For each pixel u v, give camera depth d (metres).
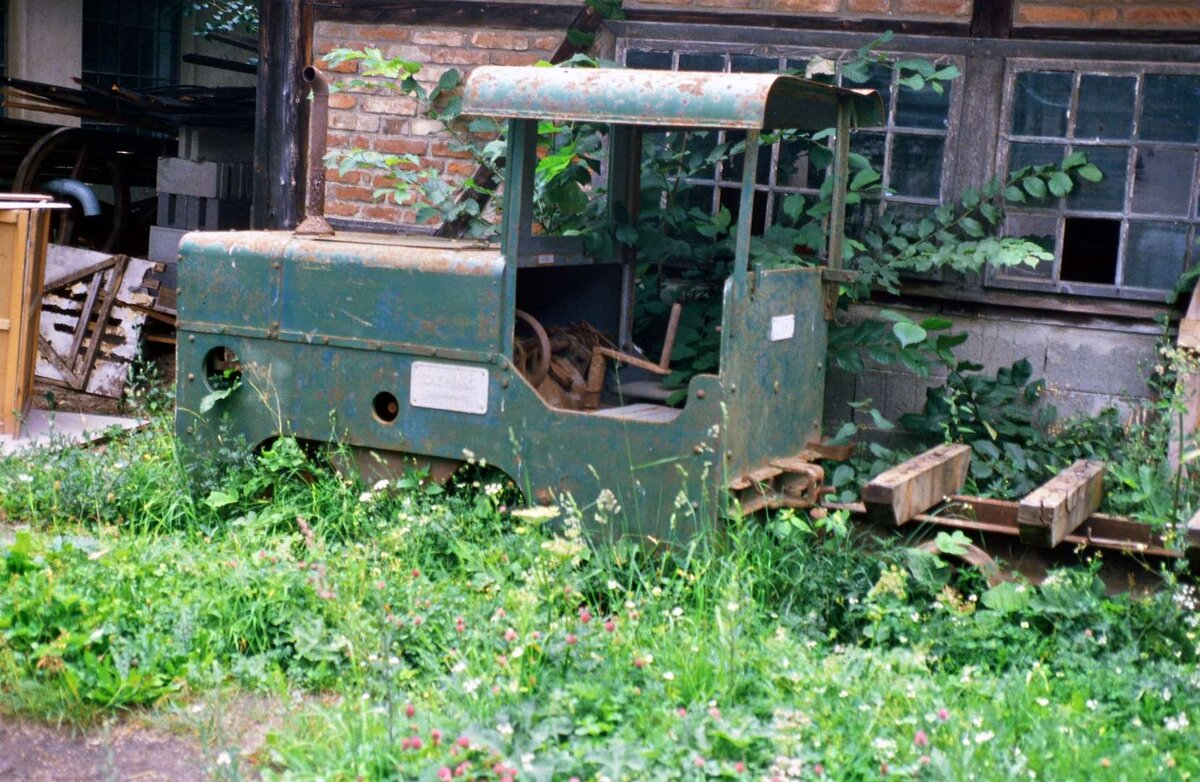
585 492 5.44
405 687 4.46
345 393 5.84
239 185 10.73
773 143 7.14
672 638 4.59
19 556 5.05
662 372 5.99
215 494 5.96
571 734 4.02
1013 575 5.25
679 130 7.22
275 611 4.86
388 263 5.69
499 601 4.88
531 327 6.23
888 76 7.19
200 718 4.20
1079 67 6.89
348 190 8.30
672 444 5.28
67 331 8.96
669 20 7.57
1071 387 7.03
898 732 4.04
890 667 4.50
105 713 4.32
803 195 7.33
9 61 13.20
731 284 5.21
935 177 7.17
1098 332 6.97
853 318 7.28
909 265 6.81
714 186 7.53
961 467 5.95
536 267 6.20
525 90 5.31
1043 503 5.00
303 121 8.50
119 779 3.95
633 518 5.37
